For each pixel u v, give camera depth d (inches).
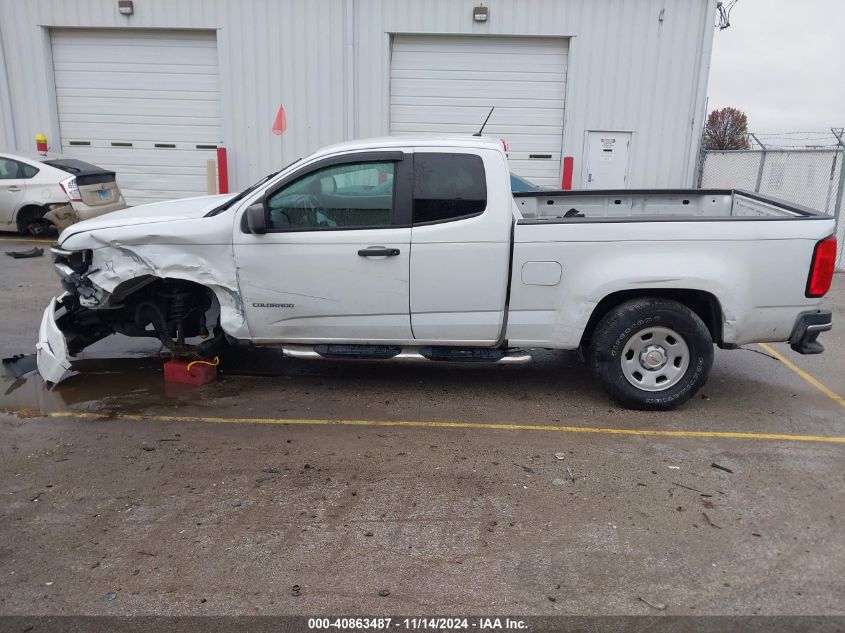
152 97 617.6
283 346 220.7
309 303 209.9
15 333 286.8
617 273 200.5
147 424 202.4
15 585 129.3
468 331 209.6
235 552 139.8
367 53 585.9
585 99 586.2
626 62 576.7
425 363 261.9
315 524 150.1
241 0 581.0
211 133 621.6
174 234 207.5
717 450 187.9
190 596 126.5
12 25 603.8
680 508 157.8
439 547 142.0
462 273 203.8
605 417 210.2
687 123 584.7
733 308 201.3
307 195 205.5
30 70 613.0
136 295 233.3
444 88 599.5
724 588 129.9
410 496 162.2
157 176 634.2
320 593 127.6
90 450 185.2
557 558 138.6
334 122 600.4
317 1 576.4
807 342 205.6
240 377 243.8
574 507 157.8
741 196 263.1
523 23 573.6
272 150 609.3
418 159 201.9
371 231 203.3
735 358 273.6
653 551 141.3
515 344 211.8
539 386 237.5
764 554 140.6
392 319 209.8
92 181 500.7
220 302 215.9
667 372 211.0
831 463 180.9
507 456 183.0
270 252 206.8
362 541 143.9
